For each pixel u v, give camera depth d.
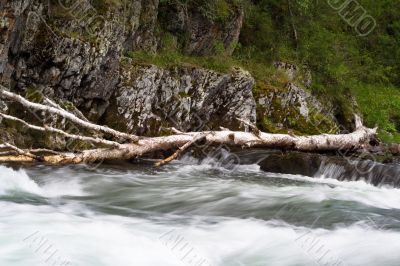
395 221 6.52
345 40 18.17
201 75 11.53
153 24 11.56
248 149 10.72
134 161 9.61
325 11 17.94
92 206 6.73
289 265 5.08
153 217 6.43
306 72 15.74
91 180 7.89
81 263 4.74
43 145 8.54
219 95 12.08
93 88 9.52
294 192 7.93
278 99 13.34
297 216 6.64
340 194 7.97
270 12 16.47
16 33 8.02
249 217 6.57
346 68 16.42
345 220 6.49
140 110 10.33
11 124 8.26
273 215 6.67
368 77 18.81
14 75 8.41
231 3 13.81
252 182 8.71
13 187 7.01
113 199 7.17
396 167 9.34
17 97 7.42
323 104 15.42
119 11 9.69
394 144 12.44
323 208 7.01
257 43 15.68
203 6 12.85
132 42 10.95
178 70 11.25
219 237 5.73
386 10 22.17
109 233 5.59
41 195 6.96
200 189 7.91
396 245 5.61
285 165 9.88
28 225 5.61
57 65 8.79
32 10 8.33
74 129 9.07
